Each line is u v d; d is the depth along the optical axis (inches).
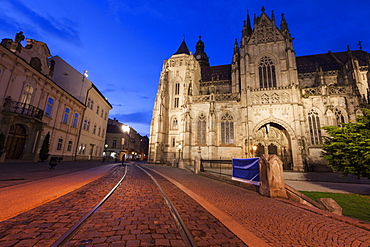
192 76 1712.6
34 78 860.6
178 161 1155.9
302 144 1138.0
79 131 1282.0
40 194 263.6
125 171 708.7
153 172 735.1
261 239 148.6
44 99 936.3
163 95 1770.4
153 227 166.1
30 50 904.9
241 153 1300.4
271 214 222.5
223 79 1940.2
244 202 282.8
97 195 279.1
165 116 1790.1
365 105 1109.7
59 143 1073.5
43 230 147.8
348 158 443.8
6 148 776.9
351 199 388.2
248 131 1254.9
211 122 1359.5
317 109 1213.7
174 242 137.9
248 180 418.0
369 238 157.4
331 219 208.1
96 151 1605.6
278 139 1339.8
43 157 882.1
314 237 157.3
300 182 669.9
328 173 914.7
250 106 1290.6
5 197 238.7
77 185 349.7
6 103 725.3
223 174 744.3
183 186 401.7
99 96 1589.6
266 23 1528.1
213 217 201.5
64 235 136.6
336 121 1141.1
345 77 1336.1
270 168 337.4
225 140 1366.9
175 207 234.8
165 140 1752.0
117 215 194.9
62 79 1263.5
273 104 1248.8
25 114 777.6
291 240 149.9
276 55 1416.1
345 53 1686.8
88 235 143.0
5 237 132.0
